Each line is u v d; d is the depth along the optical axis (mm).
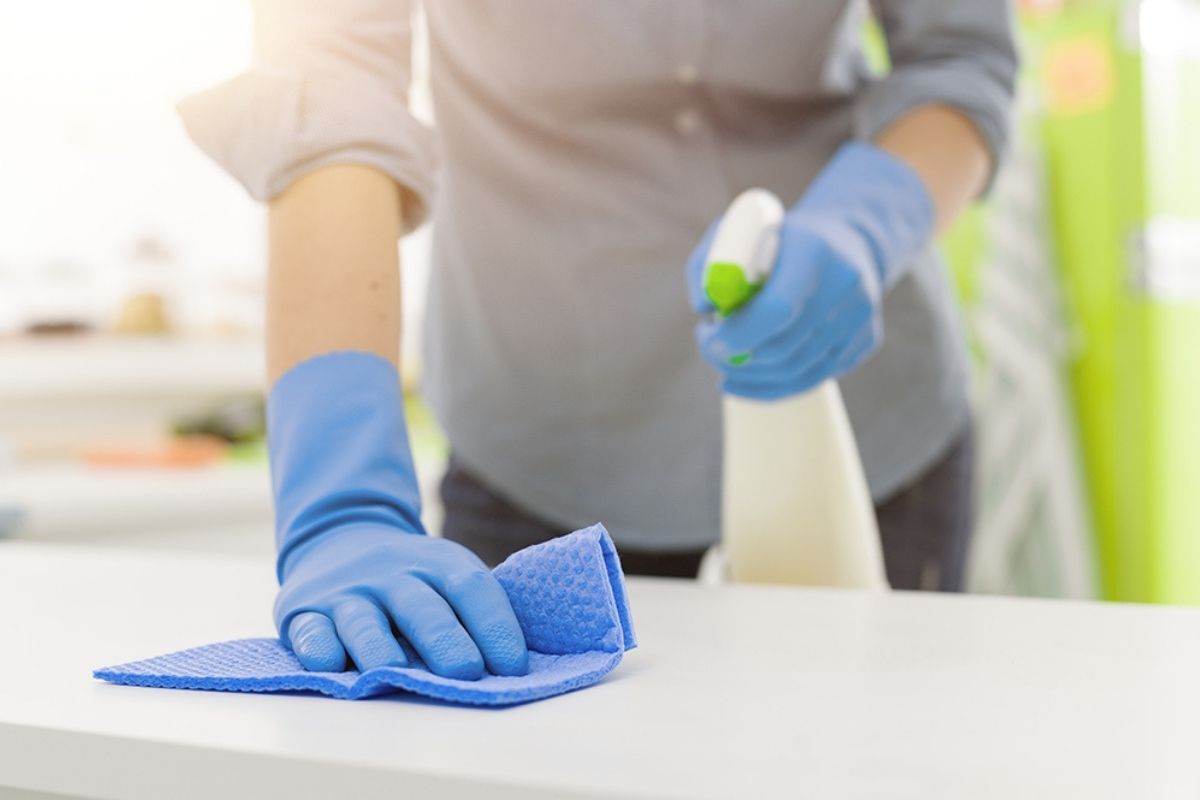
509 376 1039
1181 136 2170
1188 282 2186
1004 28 976
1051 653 511
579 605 495
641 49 932
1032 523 2199
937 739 377
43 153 2324
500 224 1017
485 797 339
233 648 514
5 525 1668
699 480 1012
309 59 684
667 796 322
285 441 621
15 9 2260
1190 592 2201
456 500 1095
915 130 913
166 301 2412
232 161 675
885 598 672
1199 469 2197
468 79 1002
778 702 428
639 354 1005
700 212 988
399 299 668
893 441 1030
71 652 534
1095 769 345
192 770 377
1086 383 2232
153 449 2250
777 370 737
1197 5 2164
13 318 2305
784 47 951
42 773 402
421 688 424
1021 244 2207
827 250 720
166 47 2400
